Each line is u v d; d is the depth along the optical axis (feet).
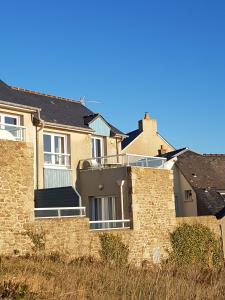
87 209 79.87
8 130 63.98
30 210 57.93
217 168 114.11
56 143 81.05
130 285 43.50
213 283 48.91
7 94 73.51
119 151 92.32
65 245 60.54
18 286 38.86
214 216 86.12
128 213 72.95
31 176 58.85
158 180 77.51
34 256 55.93
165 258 75.61
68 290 40.55
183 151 114.62
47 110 83.87
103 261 61.57
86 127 84.69
